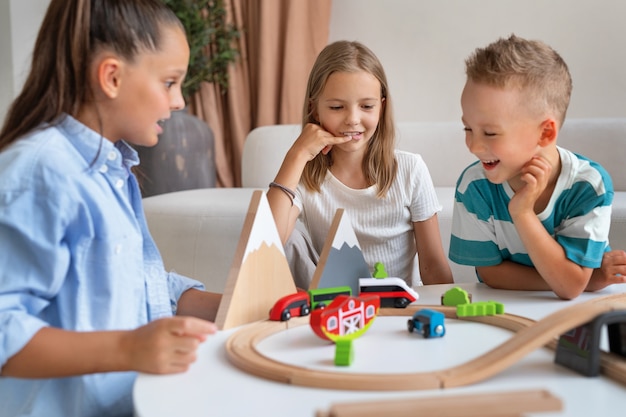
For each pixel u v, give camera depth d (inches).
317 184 52.5
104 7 30.3
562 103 37.6
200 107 119.6
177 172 104.4
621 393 20.6
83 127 30.4
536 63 35.7
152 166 103.1
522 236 37.3
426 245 53.8
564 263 36.4
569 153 39.9
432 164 84.7
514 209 37.2
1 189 26.8
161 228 69.4
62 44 30.4
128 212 32.3
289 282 33.0
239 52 117.3
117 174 32.2
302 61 115.3
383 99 51.0
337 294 32.3
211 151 111.8
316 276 33.8
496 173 37.5
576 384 21.4
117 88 30.6
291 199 47.0
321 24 114.5
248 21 119.0
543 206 39.4
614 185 80.0
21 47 113.0
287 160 47.5
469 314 30.4
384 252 53.2
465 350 25.5
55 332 25.3
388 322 30.5
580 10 103.1
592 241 37.2
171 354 23.5
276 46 116.7
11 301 26.1
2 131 31.3
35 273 26.9
